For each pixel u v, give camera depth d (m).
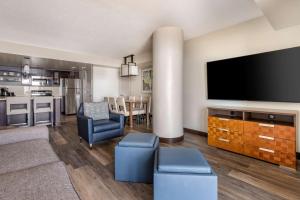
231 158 2.52
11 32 3.46
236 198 1.61
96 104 3.52
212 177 1.27
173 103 3.31
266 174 2.05
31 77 6.87
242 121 2.59
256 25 2.88
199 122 3.84
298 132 2.46
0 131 1.75
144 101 5.04
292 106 2.49
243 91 2.91
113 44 4.45
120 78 6.97
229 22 3.07
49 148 1.62
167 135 3.31
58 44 4.27
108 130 3.09
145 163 1.85
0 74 6.21
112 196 1.64
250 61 2.81
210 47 3.56
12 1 2.43
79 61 5.26
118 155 1.89
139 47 4.77
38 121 4.58
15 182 0.88
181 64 3.38
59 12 2.75
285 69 2.45
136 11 2.73
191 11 2.70
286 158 2.18
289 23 2.30
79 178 1.96
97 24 3.21
